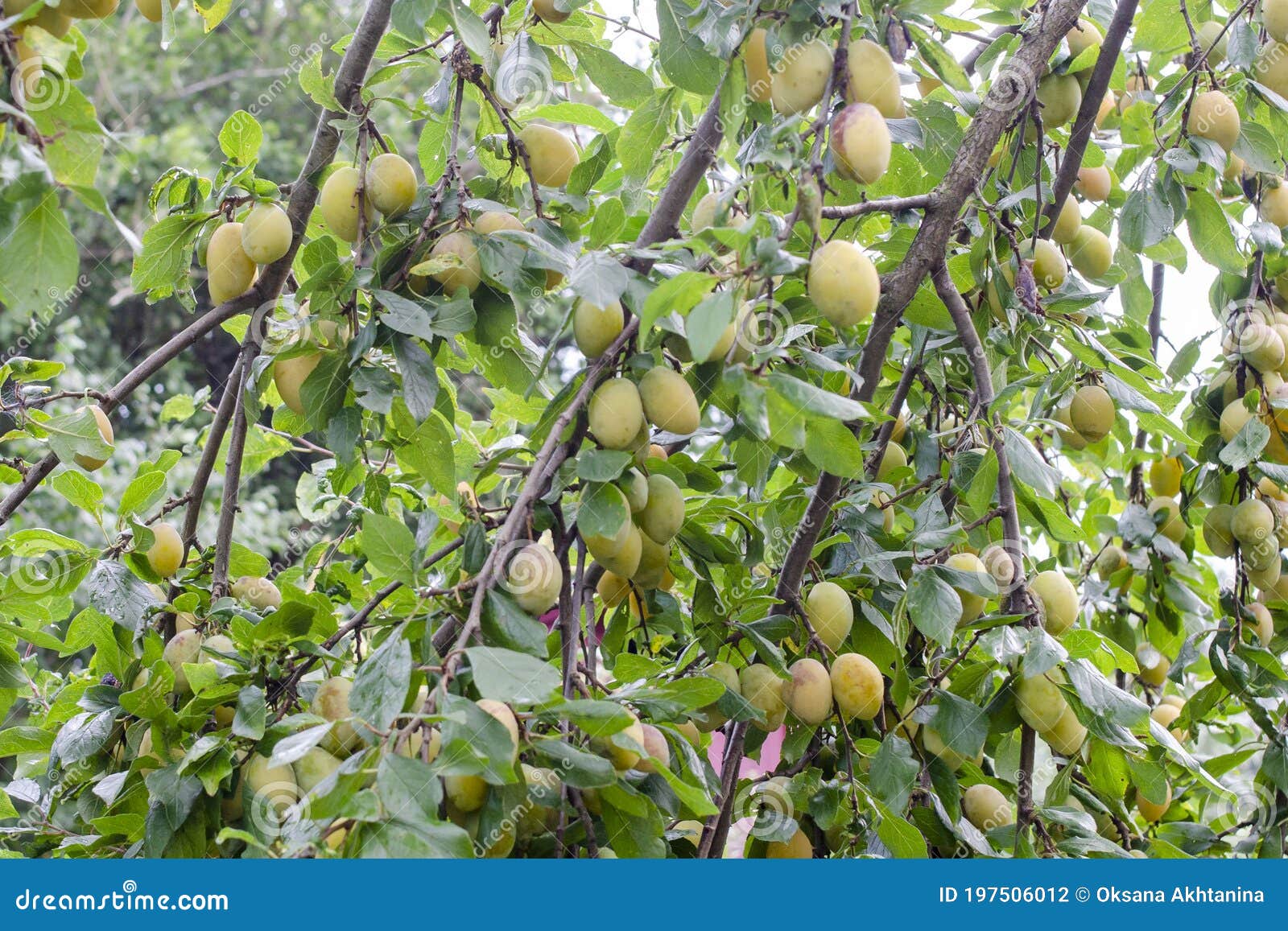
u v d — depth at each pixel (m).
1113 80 2.05
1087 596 2.15
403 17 1.40
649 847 1.21
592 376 1.26
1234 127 1.71
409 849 0.91
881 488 1.61
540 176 1.61
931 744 1.57
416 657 1.25
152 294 1.64
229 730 1.32
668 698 1.24
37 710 1.93
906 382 1.78
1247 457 1.72
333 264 1.36
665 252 1.28
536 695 0.98
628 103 1.72
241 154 1.55
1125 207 1.77
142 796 1.41
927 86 1.88
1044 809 1.47
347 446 1.41
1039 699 1.45
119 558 1.65
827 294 1.20
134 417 4.98
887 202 1.37
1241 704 2.20
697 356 1.07
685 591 1.84
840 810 1.47
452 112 1.66
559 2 1.55
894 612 1.53
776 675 1.45
